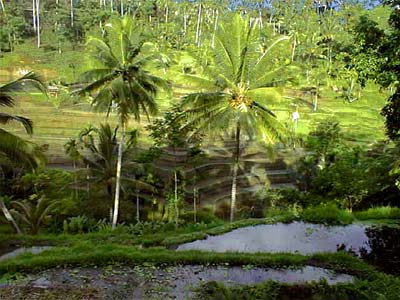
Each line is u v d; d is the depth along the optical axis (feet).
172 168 80.43
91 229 51.67
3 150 44.11
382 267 31.24
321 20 174.60
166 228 45.27
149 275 29.17
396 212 44.04
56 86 141.38
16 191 69.46
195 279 28.78
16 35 192.95
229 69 58.29
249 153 102.17
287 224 41.14
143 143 90.48
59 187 69.00
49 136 109.81
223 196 80.28
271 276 29.53
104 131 66.59
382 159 56.44
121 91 52.31
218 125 56.70
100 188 66.85
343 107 149.07
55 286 27.30
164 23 192.75
